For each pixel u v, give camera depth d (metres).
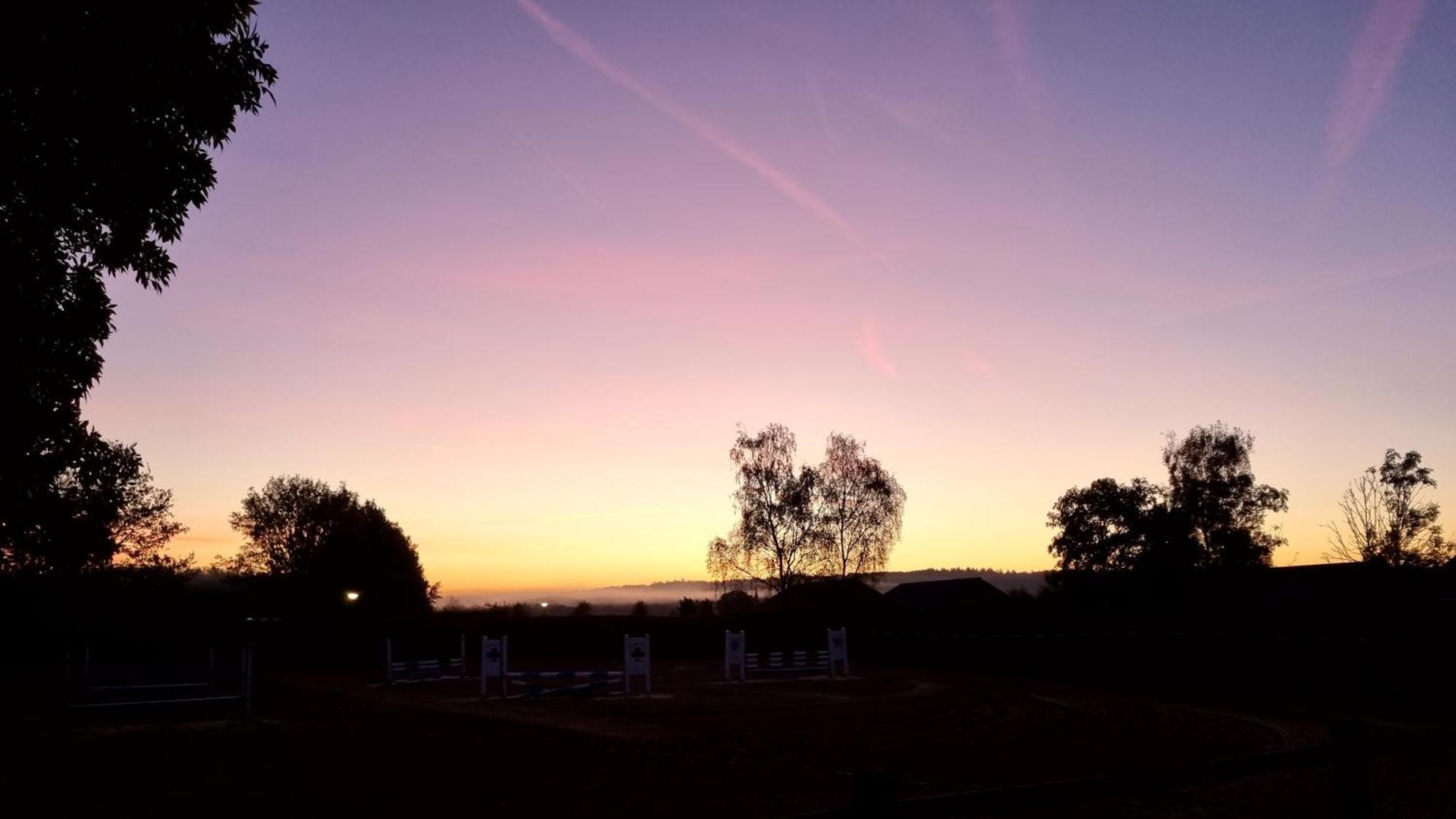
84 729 16.83
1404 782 10.03
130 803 10.20
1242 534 51.72
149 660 23.61
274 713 19.75
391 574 65.69
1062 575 54.78
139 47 9.00
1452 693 19.31
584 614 51.28
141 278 10.23
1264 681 23.94
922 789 10.97
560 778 11.84
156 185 9.70
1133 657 28.55
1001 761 13.30
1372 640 21.25
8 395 9.85
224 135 10.08
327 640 41.41
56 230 9.76
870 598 57.75
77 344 10.27
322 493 68.06
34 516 11.71
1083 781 4.03
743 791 10.96
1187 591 51.12
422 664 30.41
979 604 68.31
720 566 58.97
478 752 14.04
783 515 58.38
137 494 36.28
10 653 28.41
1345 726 5.18
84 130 9.16
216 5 9.49
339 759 13.30
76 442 11.21
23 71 8.52
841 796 10.57
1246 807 9.37
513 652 44.53
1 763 12.92
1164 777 4.34
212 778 11.79
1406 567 38.91
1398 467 41.53
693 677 32.97
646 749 14.45
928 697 24.73
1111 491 54.06
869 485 58.88
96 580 32.78
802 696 24.94
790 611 47.94
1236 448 53.38
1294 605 33.06
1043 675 32.47
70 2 8.46
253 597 63.66
